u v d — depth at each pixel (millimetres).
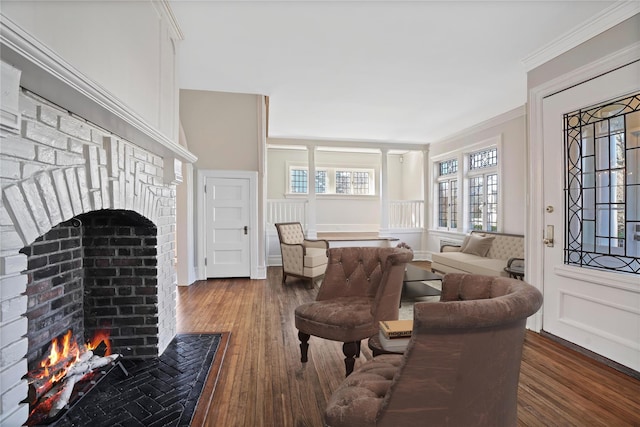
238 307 3582
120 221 2166
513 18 2400
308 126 5805
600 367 2223
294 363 2271
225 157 4887
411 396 958
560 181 2682
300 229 5707
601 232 2381
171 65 2467
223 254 5008
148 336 2209
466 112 4938
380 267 2361
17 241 1021
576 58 2555
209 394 1809
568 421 1649
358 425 1027
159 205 2254
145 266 2193
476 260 4617
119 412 1624
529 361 2311
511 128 4934
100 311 2164
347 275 2410
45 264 1712
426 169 7320
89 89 1112
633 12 2141
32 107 1087
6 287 985
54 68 946
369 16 2391
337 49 2904
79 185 1345
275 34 2654
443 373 942
